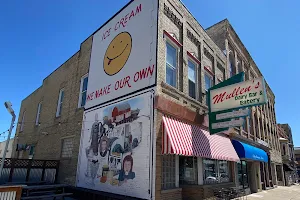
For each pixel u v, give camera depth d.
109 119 9.62
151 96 8.04
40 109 17.80
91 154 10.09
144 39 9.18
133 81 9.03
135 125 8.27
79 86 12.83
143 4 9.82
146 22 9.37
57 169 12.30
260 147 19.86
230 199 11.03
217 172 11.41
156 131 7.53
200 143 8.90
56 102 15.12
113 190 8.33
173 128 7.89
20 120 21.22
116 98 9.60
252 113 19.22
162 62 8.64
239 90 9.51
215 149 9.81
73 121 12.35
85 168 10.21
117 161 8.55
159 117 7.82
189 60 11.09
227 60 16.00
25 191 8.88
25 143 18.36
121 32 10.61
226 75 15.05
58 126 13.85
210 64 13.11
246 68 20.83
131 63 9.42
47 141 14.81
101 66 11.32
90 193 9.08
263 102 8.70
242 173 15.77
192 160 9.85
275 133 29.09
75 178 10.66
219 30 17.34
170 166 8.34
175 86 9.56
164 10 9.54
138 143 7.93
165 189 7.67
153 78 8.24
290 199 14.34
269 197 14.82
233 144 12.91
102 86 10.76
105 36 11.72
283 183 28.28
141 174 7.49
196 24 12.00
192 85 11.00
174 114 8.51
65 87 14.57
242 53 19.98
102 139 9.68
